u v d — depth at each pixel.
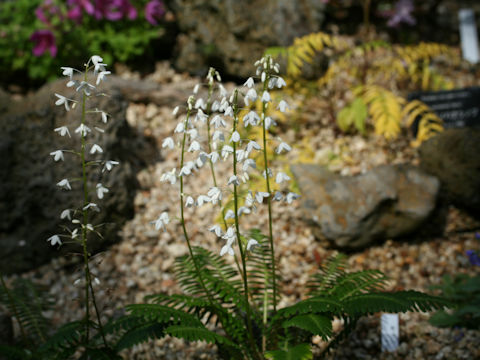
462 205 4.26
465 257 3.96
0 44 5.65
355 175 4.54
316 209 4.02
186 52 5.97
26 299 3.35
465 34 6.41
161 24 6.25
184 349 3.38
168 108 5.41
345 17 6.60
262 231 4.17
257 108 4.27
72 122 4.16
